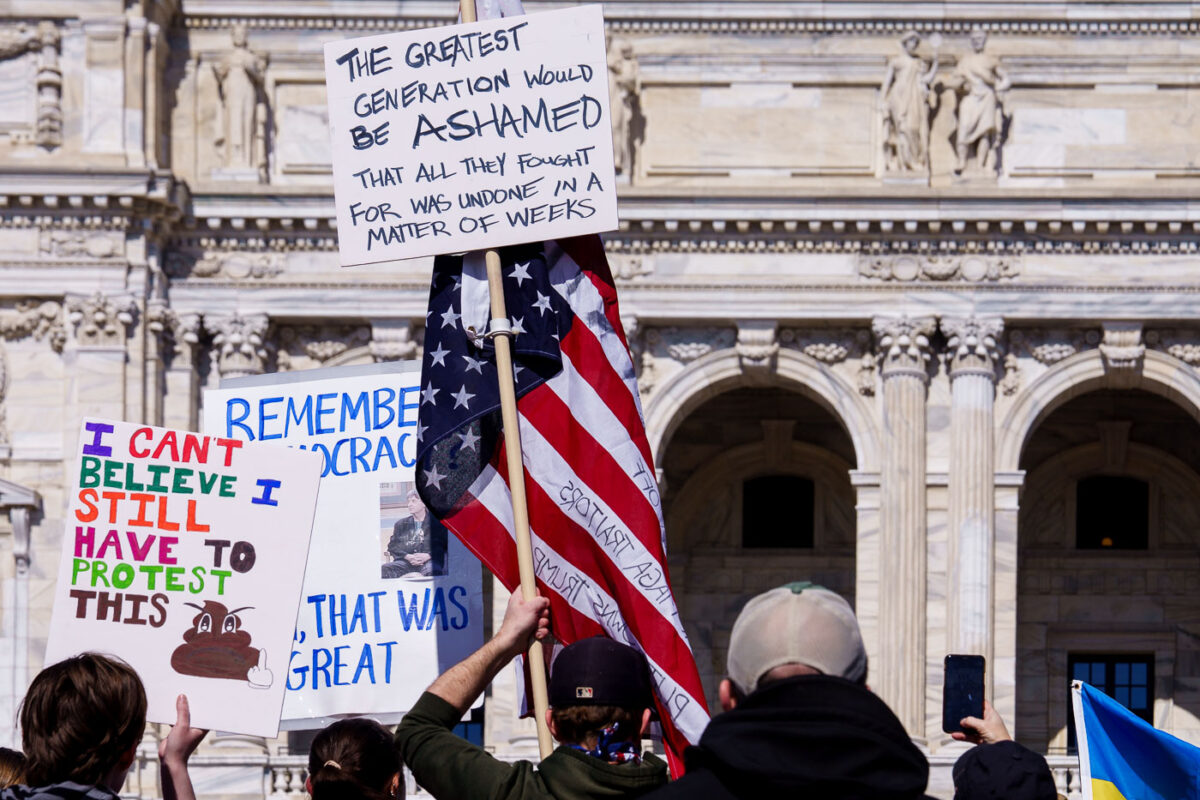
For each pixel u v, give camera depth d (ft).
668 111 159.12
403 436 46.75
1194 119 158.40
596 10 41.93
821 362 156.76
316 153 158.10
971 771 27.91
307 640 46.37
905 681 150.82
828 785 23.08
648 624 42.11
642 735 30.09
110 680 28.43
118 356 149.59
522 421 43.16
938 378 155.63
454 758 29.58
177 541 39.09
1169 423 179.11
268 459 39.45
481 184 42.04
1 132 151.12
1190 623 178.70
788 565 180.55
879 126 158.71
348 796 36.55
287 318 155.33
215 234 154.81
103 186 148.46
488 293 43.73
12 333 150.71
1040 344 156.66
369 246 42.32
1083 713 44.19
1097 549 180.14
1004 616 154.61
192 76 157.58
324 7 158.30
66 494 149.38
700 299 154.51
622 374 44.09
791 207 153.38
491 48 42.27
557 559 42.70
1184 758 43.62
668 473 180.96
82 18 151.53
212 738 144.97
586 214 41.75
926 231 154.20
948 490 154.20
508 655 32.27
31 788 27.94
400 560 46.37
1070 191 152.87
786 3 158.20
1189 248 154.20
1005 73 157.17
